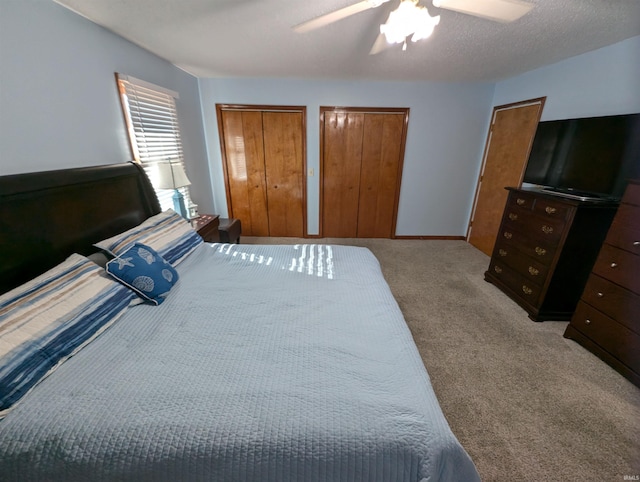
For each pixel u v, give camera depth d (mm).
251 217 4246
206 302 1414
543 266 2205
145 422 790
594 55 2285
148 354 1052
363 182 4043
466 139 3814
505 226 2682
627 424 1407
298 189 4078
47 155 1494
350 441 758
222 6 1598
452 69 2912
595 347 1845
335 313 1322
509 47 2242
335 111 3674
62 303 1095
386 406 842
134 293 1393
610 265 1729
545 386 1634
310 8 1626
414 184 4047
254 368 987
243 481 747
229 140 3818
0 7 1246
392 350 1091
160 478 745
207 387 904
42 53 1447
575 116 2479
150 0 1520
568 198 2072
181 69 3033
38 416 808
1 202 1146
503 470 1209
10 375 844
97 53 1823
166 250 1779
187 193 3189
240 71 3111
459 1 1208
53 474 749
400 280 2980
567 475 1191
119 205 1848
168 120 2754
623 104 2102
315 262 1897
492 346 1971
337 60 2631
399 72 3051
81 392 881
